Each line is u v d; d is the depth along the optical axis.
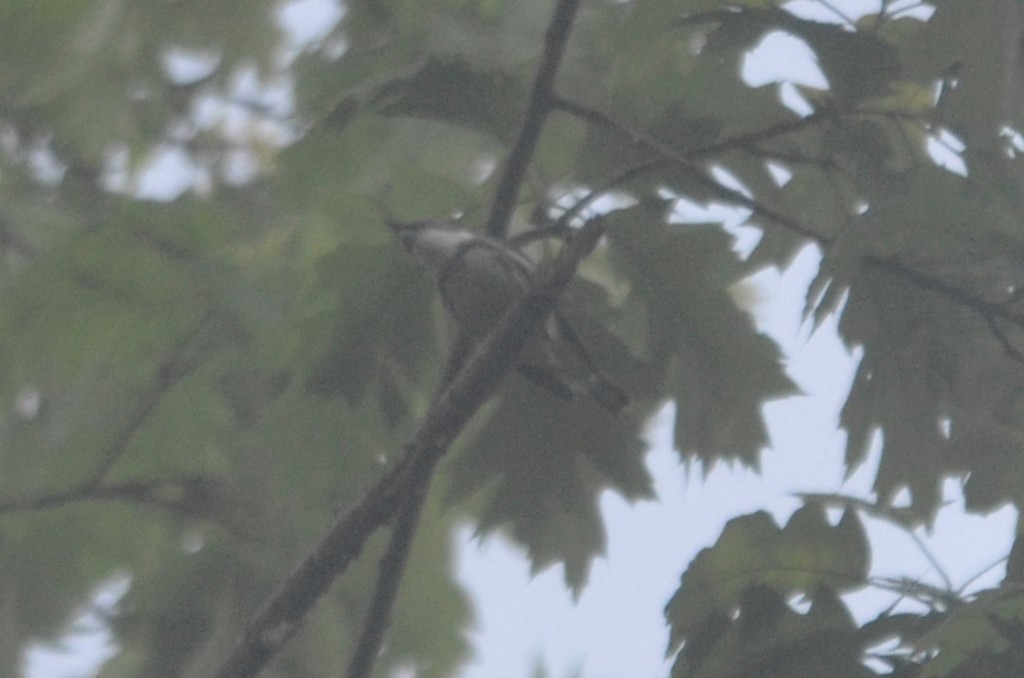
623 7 9.84
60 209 11.31
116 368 9.09
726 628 8.14
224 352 9.12
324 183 9.88
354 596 10.13
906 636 7.81
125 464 9.38
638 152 9.16
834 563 8.20
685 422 9.14
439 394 9.01
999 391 8.90
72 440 9.29
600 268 10.48
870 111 8.90
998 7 8.12
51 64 11.07
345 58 10.15
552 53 8.70
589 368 9.12
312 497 9.25
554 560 9.12
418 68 9.12
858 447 8.99
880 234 8.68
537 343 8.91
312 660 10.03
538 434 9.16
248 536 9.54
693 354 9.13
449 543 10.23
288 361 9.13
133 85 11.36
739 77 9.19
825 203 9.56
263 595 9.55
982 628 7.34
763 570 8.22
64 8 10.88
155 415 9.27
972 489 9.09
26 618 9.62
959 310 8.83
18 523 9.54
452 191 9.52
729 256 9.12
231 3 11.27
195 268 8.95
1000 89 8.12
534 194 9.49
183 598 9.63
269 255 9.52
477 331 9.17
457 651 10.22
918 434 8.98
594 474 9.16
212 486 9.48
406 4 10.01
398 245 9.19
